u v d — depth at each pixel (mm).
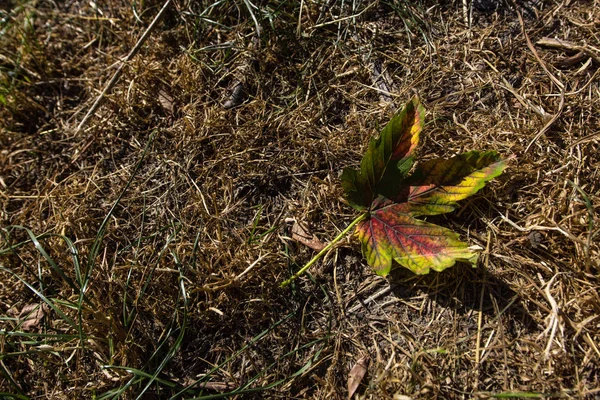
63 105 657
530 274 523
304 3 624
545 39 592
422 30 607
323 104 598
